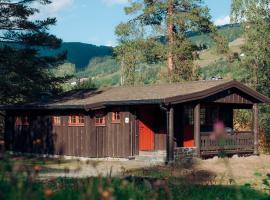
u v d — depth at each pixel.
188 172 20.22
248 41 39.22
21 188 5.51
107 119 26.70
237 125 34.53
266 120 33.34
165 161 24.16
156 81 44.94
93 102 25.97
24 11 34.03
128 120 25.86
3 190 5.88
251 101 28.78
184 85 27.27
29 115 29.72
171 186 11.96
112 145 26.39
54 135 28.22
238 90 27.62
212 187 13.43
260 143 31.83
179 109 27.17
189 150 25.00
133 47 43.59
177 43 43.38
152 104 24.95
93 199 5.18
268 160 25.52
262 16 39.12
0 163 6.24
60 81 39.50
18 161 6.27
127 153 25.77
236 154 27.61
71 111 27.38
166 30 44.09
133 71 44.75
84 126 26.62
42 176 17.00
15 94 36.41
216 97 26.30
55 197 6.45
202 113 28.28
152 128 27.27
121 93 28.00
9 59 33.16
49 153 28.31
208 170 21.12
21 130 30.14
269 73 38.38
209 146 25.70
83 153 26.55
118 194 6.80
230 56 43.38
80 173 18.83
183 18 42.50
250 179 18.58
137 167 22.27
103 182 7.26
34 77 36.38
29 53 35.16
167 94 24.97
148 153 25.92
